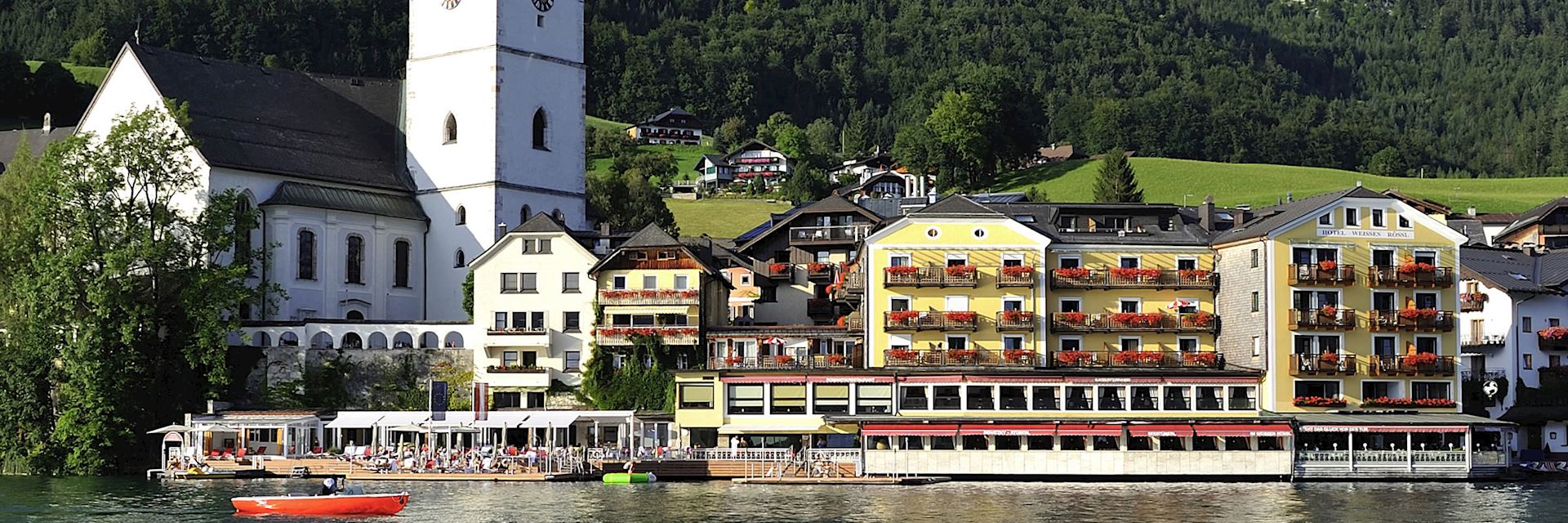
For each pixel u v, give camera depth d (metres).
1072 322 105.38
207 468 101.44
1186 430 95.38
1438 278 104.38
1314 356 101.81
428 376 113.69
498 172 126.31
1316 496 86.50
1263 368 102.25
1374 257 104.38
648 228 115.00
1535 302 113.88
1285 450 96.62
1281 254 102.62
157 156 110.12
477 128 127.19
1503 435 99.50
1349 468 96.50
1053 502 83.31
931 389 101.75
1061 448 98.38
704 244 124.62
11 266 109.00
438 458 102.00
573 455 100.44
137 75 121.62
